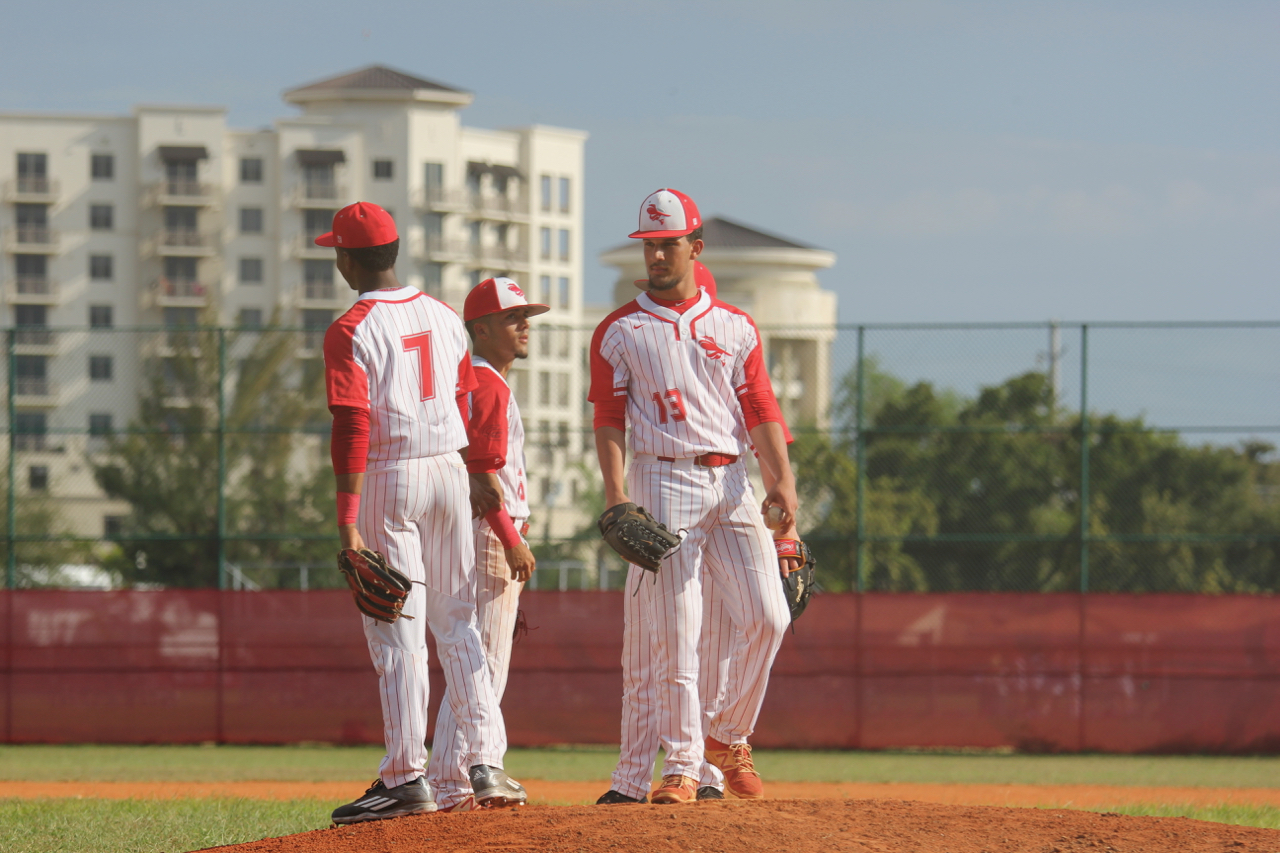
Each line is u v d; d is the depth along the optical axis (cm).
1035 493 7806
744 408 1850
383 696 1727
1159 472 7719
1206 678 5319
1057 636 5366
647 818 1548
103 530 18512
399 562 1725
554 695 5341
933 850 1460
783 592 1859
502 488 1950
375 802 1712
